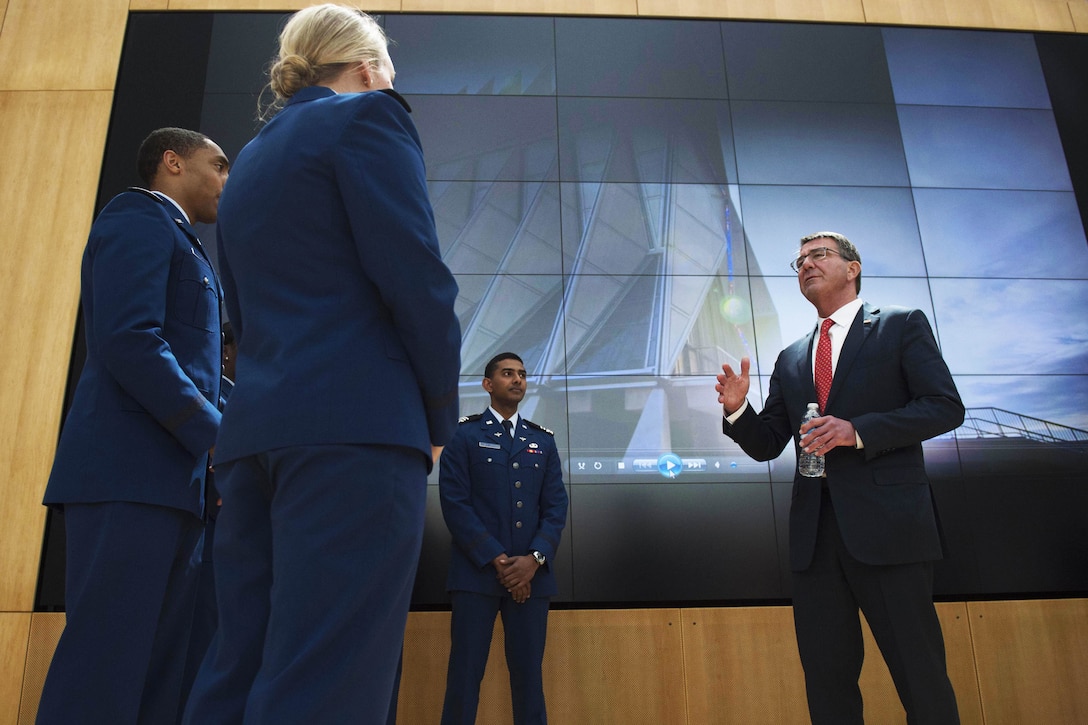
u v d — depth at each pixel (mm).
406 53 3627
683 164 3535
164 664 1525
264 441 877
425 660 2814
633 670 2852
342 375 904
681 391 3223
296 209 977
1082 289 3426
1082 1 3912
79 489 1435
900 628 1774
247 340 985
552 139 3541
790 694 2857
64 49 3547
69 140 3400
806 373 2121
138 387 1445
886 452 1880
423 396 1012
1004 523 3070
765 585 3010
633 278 3363
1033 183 3582
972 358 3293
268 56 3598
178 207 1749
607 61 3684
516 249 3373
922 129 3648
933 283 3400
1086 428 3207
